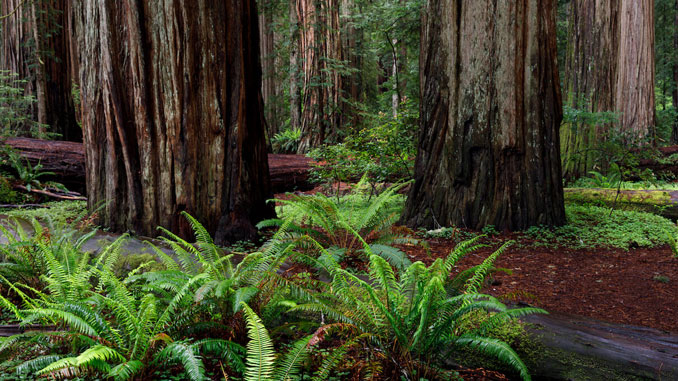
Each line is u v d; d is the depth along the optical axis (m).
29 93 12.48
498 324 3.24
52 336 3.13
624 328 3.35
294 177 12.20
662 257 6.17
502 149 7.18
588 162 13.02
